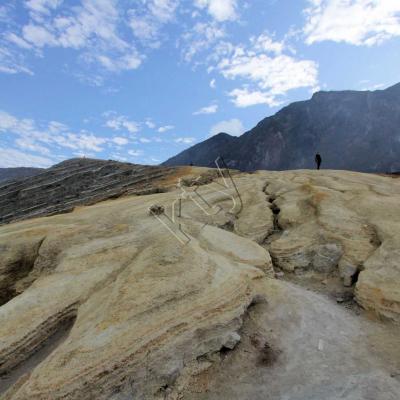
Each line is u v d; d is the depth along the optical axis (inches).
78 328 354.6
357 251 553.3
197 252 470.6
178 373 331.6
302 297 464.8
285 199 826.8
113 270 464.4
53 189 2192.4
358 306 461.1
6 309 401.7
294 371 343.9
